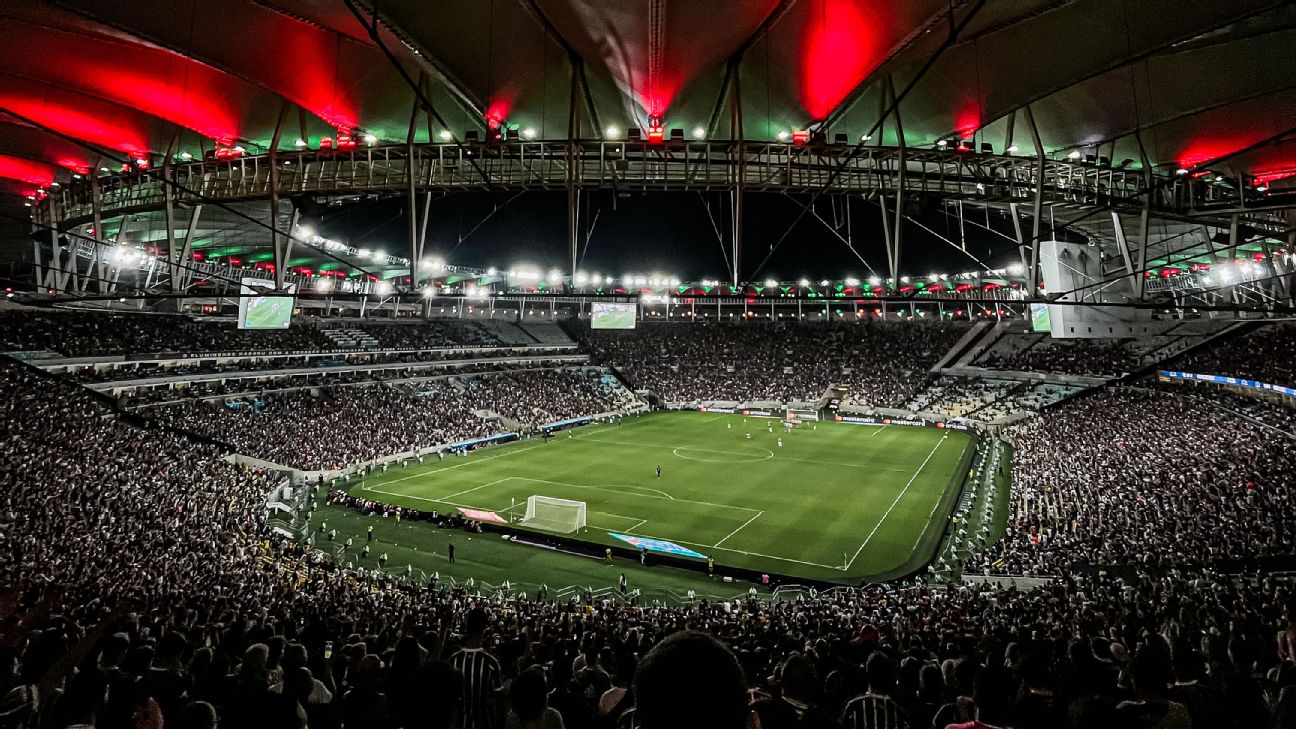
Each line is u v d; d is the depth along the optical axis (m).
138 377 43.09
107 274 36.97
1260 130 21.34
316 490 39.53
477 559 28.44
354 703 4.32
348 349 60.81
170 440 37.16
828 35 16.41
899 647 10.73
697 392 82.81
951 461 47.94
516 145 18.09
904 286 84.50
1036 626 12.20
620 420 71.62
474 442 54.34
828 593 22.39
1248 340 51.91
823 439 59.12
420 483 41.47
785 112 21.12
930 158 19.05
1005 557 24.62
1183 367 53.38
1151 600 15.38
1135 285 19.73
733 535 30.91
